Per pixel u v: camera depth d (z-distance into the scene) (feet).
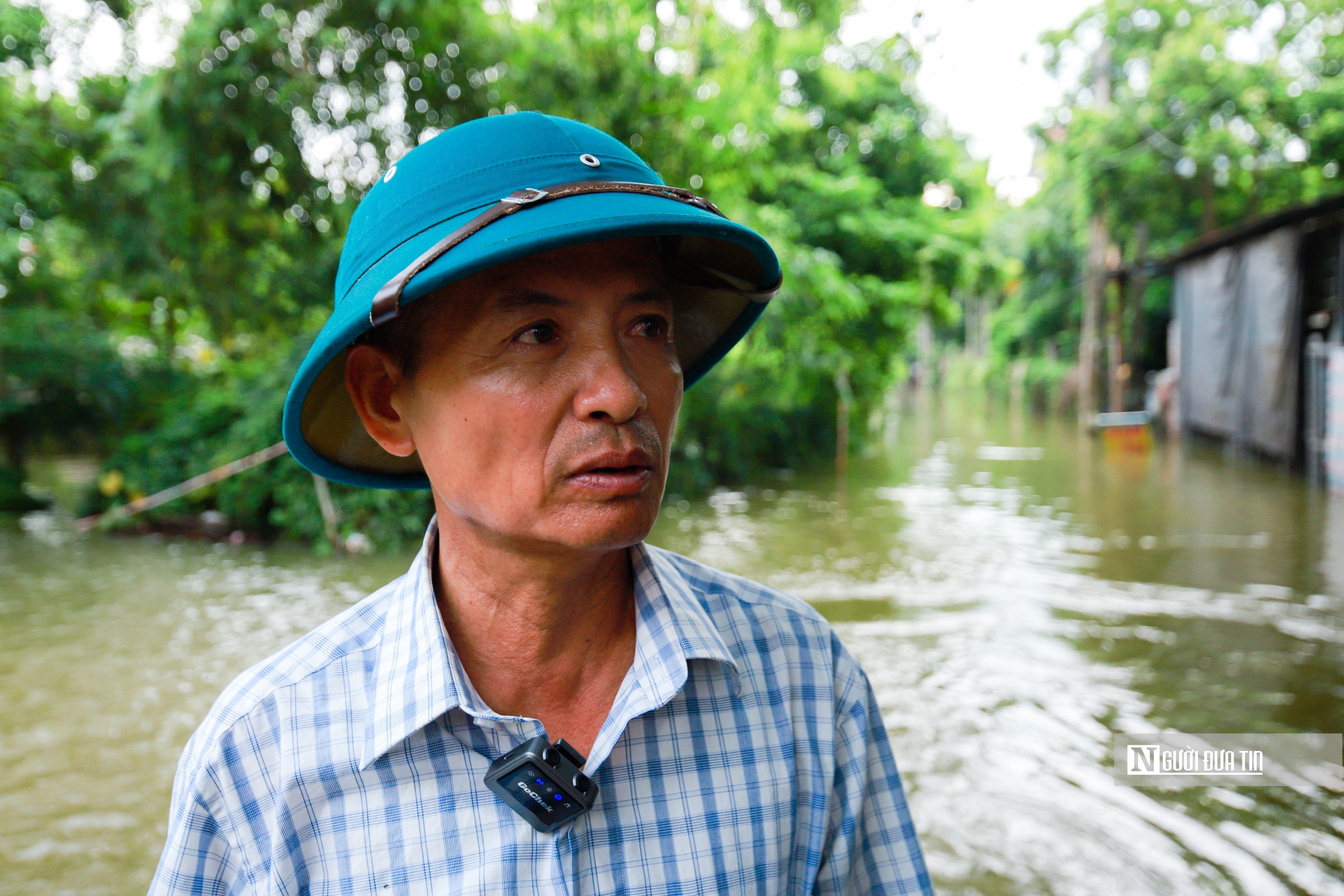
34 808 11.03
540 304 2.40
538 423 2.40
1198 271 52.29
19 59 32.96
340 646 2.76
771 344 37.27
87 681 15.37
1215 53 61.98
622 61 29.71
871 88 45.98
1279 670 14.65
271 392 29.22
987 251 52.19
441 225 2.38
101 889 9.43
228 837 2.55
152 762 12.30
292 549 26.07
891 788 3.23
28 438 38.45
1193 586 20.01
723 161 32.37
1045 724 12.72
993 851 9.61
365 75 28.86
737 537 26.48
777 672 2.95
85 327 38.93
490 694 2.78
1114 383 61.87
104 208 34.06
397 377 2.68
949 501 33.14
